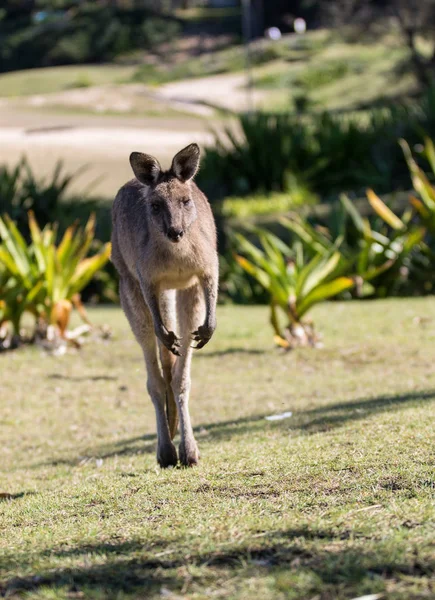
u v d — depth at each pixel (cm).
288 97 11731
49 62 16638
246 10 10600
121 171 6250
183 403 1170
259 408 1647
